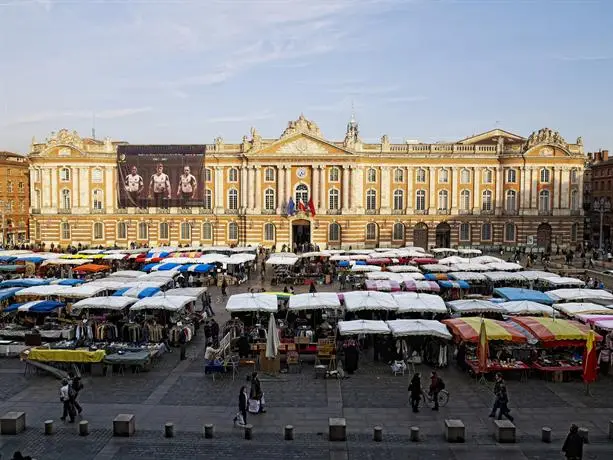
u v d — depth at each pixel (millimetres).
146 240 103562
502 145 102500
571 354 38344
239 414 28734
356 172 100875
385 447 26688
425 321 38688
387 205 102625
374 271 62031
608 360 37562
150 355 37938
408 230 103000
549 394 33688
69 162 101938
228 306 41938
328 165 100625
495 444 27000
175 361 40156
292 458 25578
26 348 40312
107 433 28141
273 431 28484
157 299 44156
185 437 27734
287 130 100500
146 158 101562
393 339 39969
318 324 46094
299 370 38156
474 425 29219
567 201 101250
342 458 25578
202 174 101500
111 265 76688
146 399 32781
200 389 34500
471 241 103250
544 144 100000
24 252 76438
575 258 95312
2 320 47906
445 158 101938
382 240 102938
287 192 101125
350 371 37812
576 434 23312
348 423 29500
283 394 33719
